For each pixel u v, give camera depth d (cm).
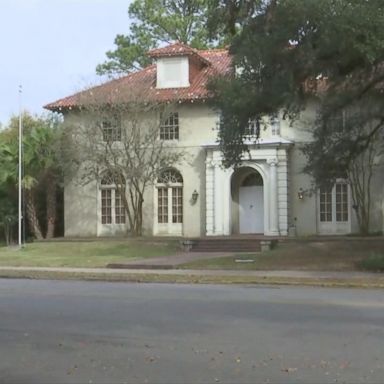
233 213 3675
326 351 893
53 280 2214
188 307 1377
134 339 998
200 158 3666
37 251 3266
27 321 1185
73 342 977
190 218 3669
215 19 2159
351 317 1218
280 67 2105
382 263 2328
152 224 3719
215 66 3988
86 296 1612
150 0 5428
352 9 1789
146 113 3638
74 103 3672
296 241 3111
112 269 2491
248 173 3691
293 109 2270
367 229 3394
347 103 2583
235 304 1430
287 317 1220
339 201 3509
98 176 3672
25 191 3838
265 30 2064
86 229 3800
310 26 1906
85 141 3634
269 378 745
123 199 3638
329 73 2194
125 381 741
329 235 3409
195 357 863
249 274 2234
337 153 2717
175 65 3750
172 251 3183
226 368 798
